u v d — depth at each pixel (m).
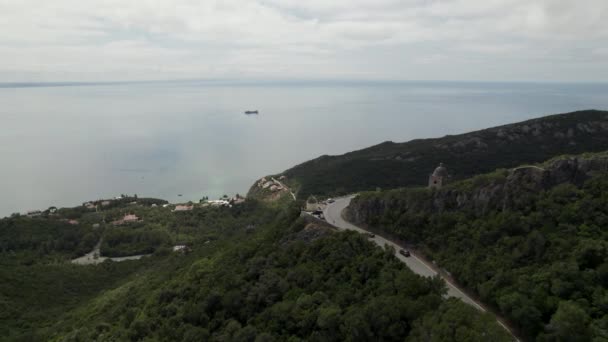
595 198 46.16
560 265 38.06
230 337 44.22
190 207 175.62
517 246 45.12
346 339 37.72
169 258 111.56
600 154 53.44
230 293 51.28
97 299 83.44
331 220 73.12
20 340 68.12
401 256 55.06
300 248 58.22
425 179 132.00
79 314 76.56
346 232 57.81
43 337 68.50
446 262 49.69
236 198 184.75
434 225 57.75
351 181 136.50
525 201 50.56
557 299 35.28
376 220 66.75
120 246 139.38
